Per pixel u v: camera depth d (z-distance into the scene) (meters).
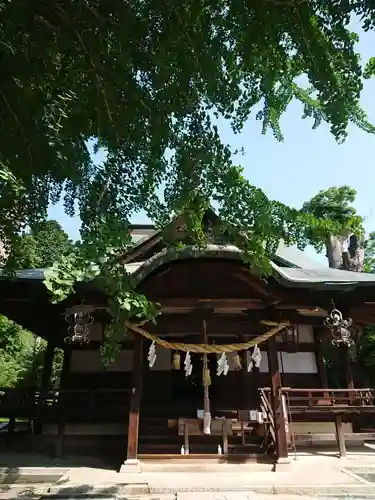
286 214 4.76
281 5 4.14
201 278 8.82
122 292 4.52
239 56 4.65
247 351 11.09
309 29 4.21
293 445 8.98
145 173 4.79
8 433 10.55
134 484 6.91
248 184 4.67
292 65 4.97
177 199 4.88
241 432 8.91
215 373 11.18
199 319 8.93
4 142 3.90
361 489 6.68
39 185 4.60
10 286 8.80
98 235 4.34
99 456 9.38
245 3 4.15
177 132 4.68
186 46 4.20
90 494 6.50
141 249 10.70
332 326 8.70
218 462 8.09
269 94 5.29
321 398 9.16
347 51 4.32
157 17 4.11
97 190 4.70
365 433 10.50
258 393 10.73
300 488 6.64
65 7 3.90
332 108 4.43
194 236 5.62
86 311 8.24
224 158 4.58
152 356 8.66
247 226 4.80
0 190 3.59
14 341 18.33
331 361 15.40
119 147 4.73
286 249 13.74
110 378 10.81
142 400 10.56
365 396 9.55
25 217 4.68
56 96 3.99
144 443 9.02
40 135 3.93
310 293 9.18
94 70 4.23
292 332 11.06
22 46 3.79
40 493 6.64
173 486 6.79
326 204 19.00
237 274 8.75
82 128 4.42
